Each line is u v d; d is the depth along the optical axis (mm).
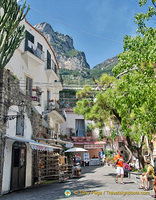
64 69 113375
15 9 9352
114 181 11859
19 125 12031
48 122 20016
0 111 9562
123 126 10125
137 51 8016
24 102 12523
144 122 8352
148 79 7609
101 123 17188
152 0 7332
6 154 9805
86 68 134750
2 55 9281
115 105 9203
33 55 17156
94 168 24469
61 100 38656
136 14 7898
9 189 9852
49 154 16375
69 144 17781
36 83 18453
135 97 7664
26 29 17188
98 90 16078
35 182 13312
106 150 33500
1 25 9102
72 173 15414
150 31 7789
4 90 9922
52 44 133125
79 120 36219
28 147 12688
